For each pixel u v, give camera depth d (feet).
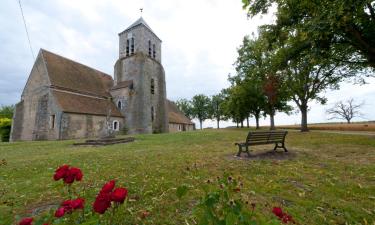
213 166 21.68
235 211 5.80
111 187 5.73
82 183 17.19
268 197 13.39
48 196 14.79
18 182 18.69
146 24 126.72
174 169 20.79
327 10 31.14
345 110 180.55
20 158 33.14
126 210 11.48
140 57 116.06
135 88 113.39
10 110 165.58
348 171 18.92
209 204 5.98
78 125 88.48
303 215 11.06
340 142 40.11
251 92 109.91
